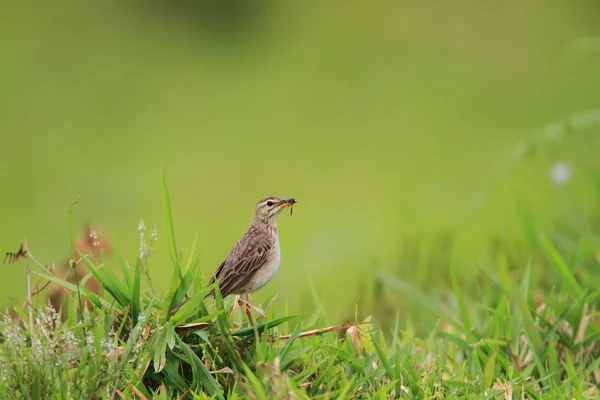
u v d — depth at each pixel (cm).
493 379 662
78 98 2656
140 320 591
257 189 1909
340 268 1294
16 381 559
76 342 582
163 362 576
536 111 2391
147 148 2223
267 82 2814
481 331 749
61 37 3158
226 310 619
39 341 573
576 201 1120
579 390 629
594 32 2919
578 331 712
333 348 614
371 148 2188
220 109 2550
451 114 2409
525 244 1005
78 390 555
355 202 1780
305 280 1241
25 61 2917
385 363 618
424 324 862
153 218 1703
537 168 1477
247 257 759
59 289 748
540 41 2925
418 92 2642
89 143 2275
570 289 750
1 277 1341
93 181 1948
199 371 586
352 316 860
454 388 636
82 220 1642
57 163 2100
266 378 555
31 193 1870
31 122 2428
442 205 1661
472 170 1942
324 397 574
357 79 2777
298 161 2106
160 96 2689
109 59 3017
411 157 2091
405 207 1612
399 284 880
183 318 596
